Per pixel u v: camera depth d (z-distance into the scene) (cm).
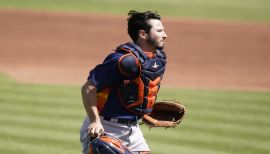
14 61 5906
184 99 4131
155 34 1614
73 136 2978
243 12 9800
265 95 4419
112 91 1623
